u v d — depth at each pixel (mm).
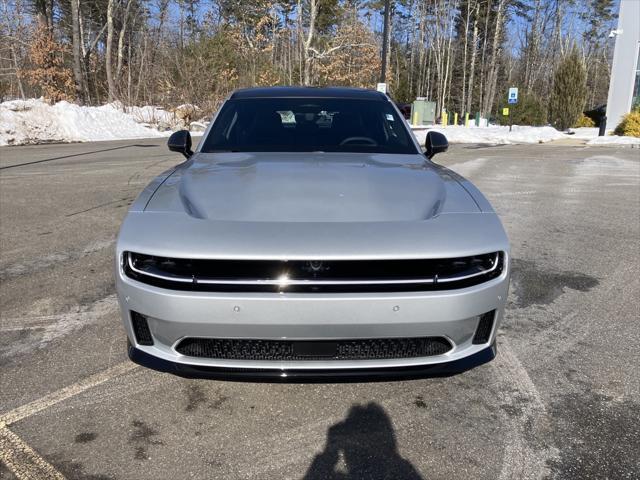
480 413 2664
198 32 37812
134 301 2391
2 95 28344
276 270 2285
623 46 24188
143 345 2486
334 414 2654
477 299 2379
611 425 2561
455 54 60531
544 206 7691
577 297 4191
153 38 35219
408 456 2346
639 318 3797
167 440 2451
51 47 25516
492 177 10492
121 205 7395
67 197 7938
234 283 2283
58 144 17281
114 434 2488
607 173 11211
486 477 2219
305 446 2412
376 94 4383
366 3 46094
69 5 38438
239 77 27938
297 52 34438
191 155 3859
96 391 2834
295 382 2393
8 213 6902
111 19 30094
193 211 2547
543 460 2316
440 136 3881
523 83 65500
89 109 21109
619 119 24812
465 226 2473
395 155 3508
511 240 5848
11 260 5008
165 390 2854
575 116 30453
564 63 30484
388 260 2271
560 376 3012
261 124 3863
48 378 2953
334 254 2248
